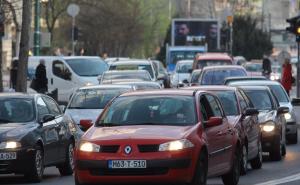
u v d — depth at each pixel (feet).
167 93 100.01
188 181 88.43
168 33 576.20
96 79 265.34
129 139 88.48
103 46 533.96
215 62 306.14
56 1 431.84
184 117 95.55
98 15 506.89
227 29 474.49
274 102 152.25
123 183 88.07
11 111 121.29
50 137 121.70
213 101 105.50
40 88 239.09
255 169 130.72
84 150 89.25
